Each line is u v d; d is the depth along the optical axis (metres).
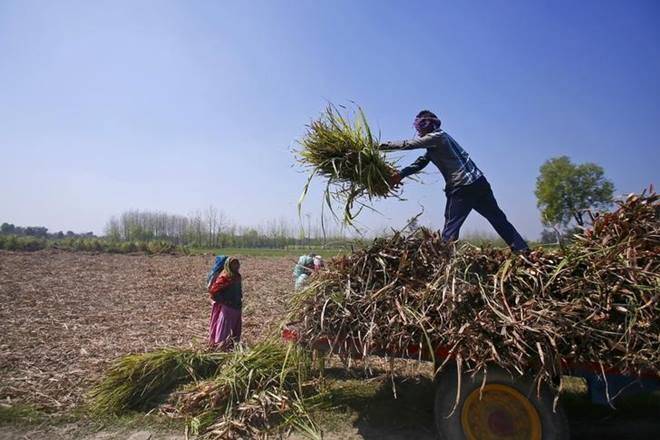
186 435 4.00
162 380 4.87
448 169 4.51
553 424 3.40
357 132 4.33
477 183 4.43
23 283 13.18
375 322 3.84
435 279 3.90
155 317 8.87
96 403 4.50
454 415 3.64
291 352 4.55
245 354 4.95
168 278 15.90
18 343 6.61
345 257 4.28
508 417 3.52
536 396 3.44
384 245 4.22
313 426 4.09
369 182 4.25
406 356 3.82
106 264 20.94
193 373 4.94
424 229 4.25
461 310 3.69
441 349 3.68
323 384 4.71
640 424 4.51
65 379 5.19
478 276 3.83
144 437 4.01
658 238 3.68
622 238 3.82
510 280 3.79
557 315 3.43
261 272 18.92
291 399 4.40
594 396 3.52
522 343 3.39
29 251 27.28
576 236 4.07
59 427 4.15
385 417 4.41
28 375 5.29
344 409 4.52
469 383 3.62
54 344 6.62
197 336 7.33
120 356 6.09
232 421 4.08
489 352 3.44
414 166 4.73
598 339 3.38
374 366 5.73
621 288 3.49
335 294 4.01
